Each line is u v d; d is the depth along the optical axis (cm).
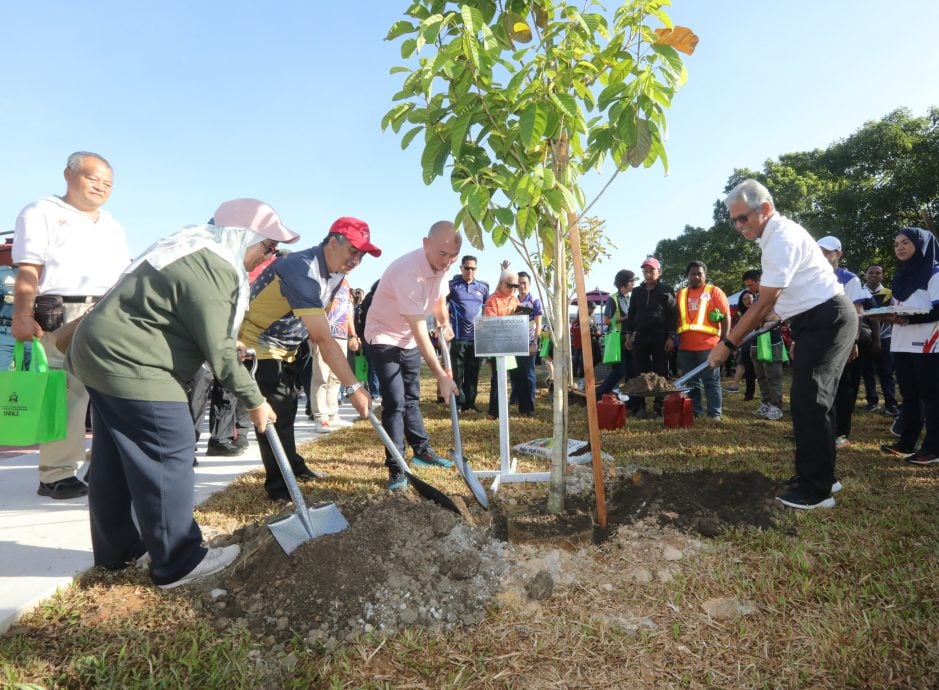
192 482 234
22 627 203
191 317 214
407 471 301
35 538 284
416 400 429
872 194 2555
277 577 228
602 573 245
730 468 408
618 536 277
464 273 746
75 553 266
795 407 324
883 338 693
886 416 682
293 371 362
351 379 296
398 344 380
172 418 222
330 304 346
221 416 490
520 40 295
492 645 196
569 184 285
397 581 221
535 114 236
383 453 491
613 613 216
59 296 342
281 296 332
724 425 618
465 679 179
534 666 185
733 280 3092
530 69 251
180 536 229
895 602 215
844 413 501
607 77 270
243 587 231
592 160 294
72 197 366
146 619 210
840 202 2623
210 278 214
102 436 237
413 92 270
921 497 337
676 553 259
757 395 948
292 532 241
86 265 365
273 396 352
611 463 414
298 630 204
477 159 272
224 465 455
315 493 346
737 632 203
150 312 212
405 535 247
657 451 474
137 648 191
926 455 422
